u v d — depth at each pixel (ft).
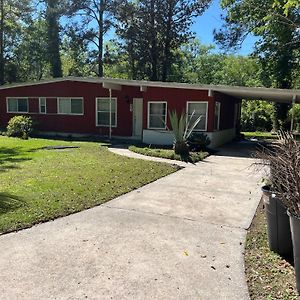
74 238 13.15
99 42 93.45
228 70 144.97
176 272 10.56
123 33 90.58
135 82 46.60
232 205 18.26
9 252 11.81
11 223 14.38
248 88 40.06
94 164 29.58
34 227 14.25
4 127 62.39
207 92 44.06
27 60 109.19
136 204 18.02
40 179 23.02
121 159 32.89
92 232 13.82
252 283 9.95
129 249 12.19
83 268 10.71
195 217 16.06
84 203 17.71
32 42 105.40
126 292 9.39
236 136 62.69
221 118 50.39
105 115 54.60
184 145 35.99
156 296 9.23
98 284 9.78
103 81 49.52
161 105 46.88
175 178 25.20
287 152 10.39
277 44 59.88
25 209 16.21
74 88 55.83
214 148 45.21
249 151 42.88
